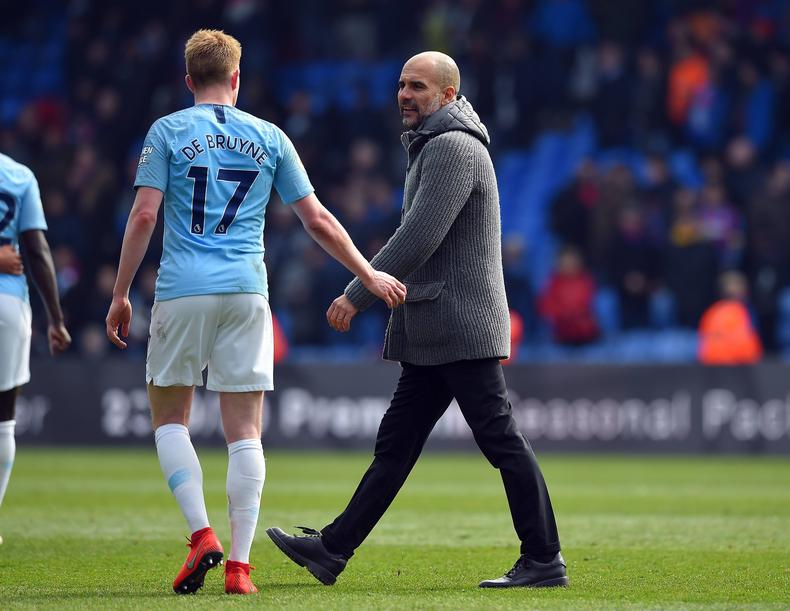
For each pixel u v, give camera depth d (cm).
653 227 6384
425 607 1622
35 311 6288
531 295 6175
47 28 8944
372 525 1881
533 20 7731
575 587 1845
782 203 6175
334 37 8388
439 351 1828
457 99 1883
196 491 1739
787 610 1642
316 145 7169
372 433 5403
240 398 1759
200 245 1738
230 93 1808
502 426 1838
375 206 6694
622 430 5303
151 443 5516
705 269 6094
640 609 1634
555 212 6588
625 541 2506
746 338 5641
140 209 1720
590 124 7481
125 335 1759
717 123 7031
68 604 1631
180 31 7694
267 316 1772
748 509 3169
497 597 1730
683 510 3141
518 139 7306
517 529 1859
